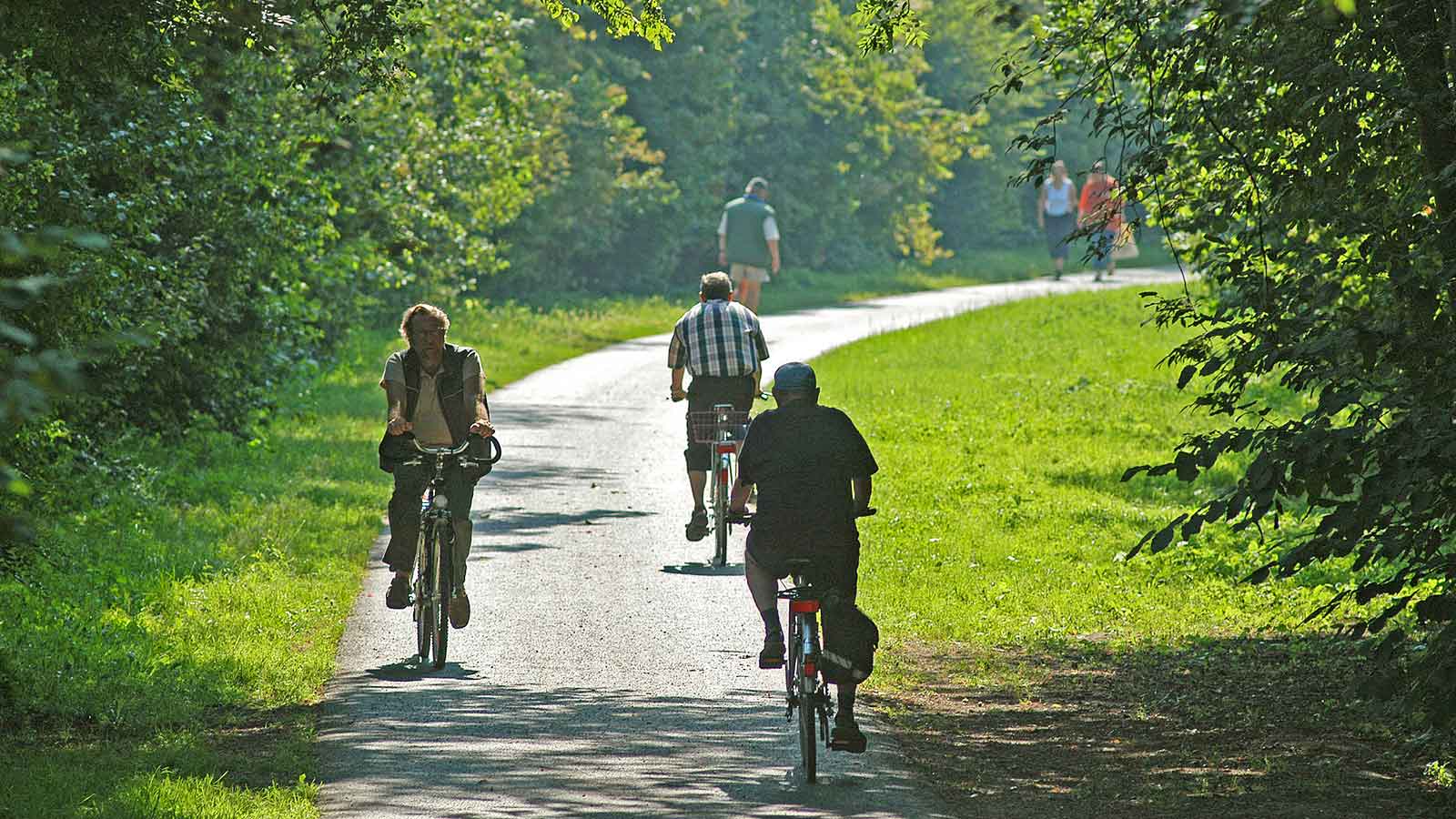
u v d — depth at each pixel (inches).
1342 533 667.4
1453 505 666.8
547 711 881.5
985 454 1958.7
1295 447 673.0
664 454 1950.1
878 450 1967.3
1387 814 711.7
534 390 2603.3
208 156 1718.8
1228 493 710.5
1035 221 7322.8
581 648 1036.5
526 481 1736.0
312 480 1697.8
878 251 6112.2
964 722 890.1
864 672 750.5
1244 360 761.0
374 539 1402.6
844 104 5634.8
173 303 1563.7
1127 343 3078.2
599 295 4975.4
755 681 960.3
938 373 2731.3
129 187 1466.5
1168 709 920.3
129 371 1475.1
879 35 979.3
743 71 5669.3
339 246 2471.7
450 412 978.7
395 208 2672.2
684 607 1160.8
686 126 5172.2
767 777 759.7
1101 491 1729.8
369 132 2477.9
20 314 924.6
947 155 5994.1
